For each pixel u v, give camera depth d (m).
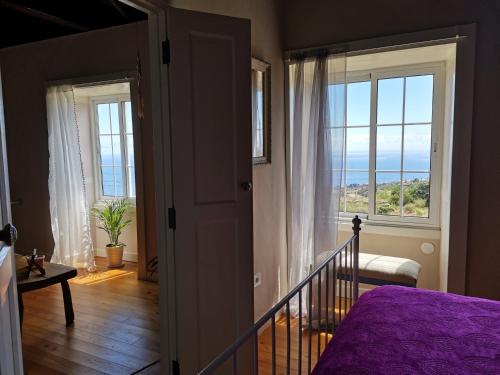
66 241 4.33
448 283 2.79
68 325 3.02
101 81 3.95
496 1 2.55
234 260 2.29
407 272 2.95
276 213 3.18
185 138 2.05
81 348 2.67
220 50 2.14
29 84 4.38
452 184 2.72
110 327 2.99
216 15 2.12
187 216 2.09
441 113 3.41
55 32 4.08
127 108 4.68
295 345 2.82
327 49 3.01
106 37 3.89
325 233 3.08
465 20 2.62
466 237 2.72
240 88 2.23
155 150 2.07
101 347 2.69
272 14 3.04
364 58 3.26
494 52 2.57
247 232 2.32
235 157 2.24
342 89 3.00
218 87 2.15
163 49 1.98
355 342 1.41
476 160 2.67
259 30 2.85
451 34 2.64
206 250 2.17
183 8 2.14
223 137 2.19
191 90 2.06
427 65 3.43
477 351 1.33
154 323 3.05
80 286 3.88
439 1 2.68
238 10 2.60
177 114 2.02
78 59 4.08
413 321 1.56
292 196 3.24
